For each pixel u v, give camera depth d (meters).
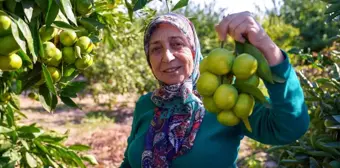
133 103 12.00
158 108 2.04
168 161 1.91
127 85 9.77
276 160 3.75
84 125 9.56
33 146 2.26
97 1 2.14
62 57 1.67
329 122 2.52
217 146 1.88
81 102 12.40
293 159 2.78
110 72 9.56
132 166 2.12
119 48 9.62
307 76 4.48
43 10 1.37
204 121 1.93
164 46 1.93
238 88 1.35
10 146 2.17
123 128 9.41
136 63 9.96
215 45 13.36
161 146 1.93
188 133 1.92
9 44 1.31
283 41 12.73
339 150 2.60
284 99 1.46
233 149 1.91
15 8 1.36
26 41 1.40
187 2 1.67
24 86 1.69
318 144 2.62
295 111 1.50
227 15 1.39
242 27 1.34
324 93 2.74
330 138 2.67
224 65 1.31
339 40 2.85
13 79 2.11
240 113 1.32
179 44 1.94
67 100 1.86
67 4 1.34
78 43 1.68
